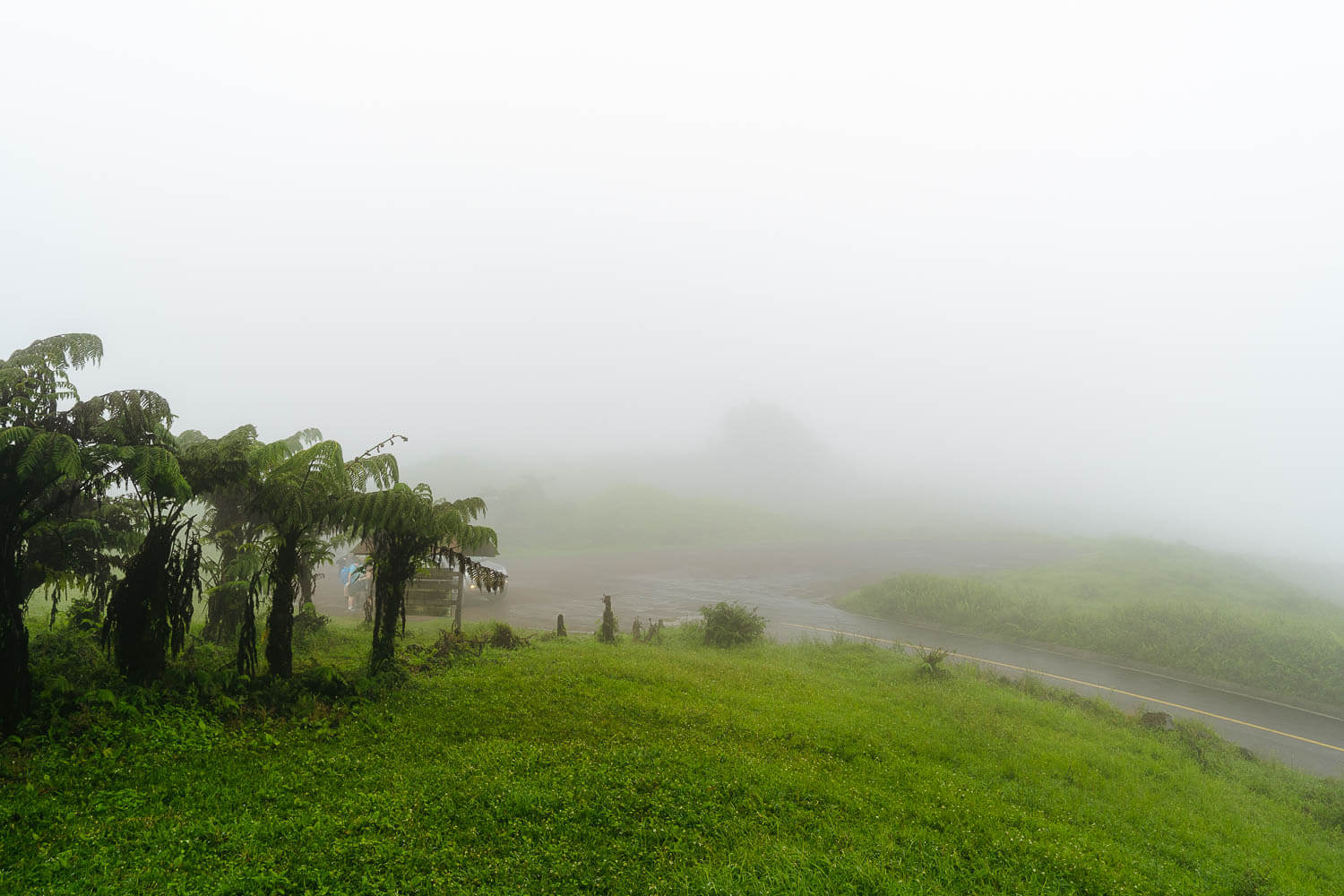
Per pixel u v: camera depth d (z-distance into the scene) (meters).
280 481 10.05
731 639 19.91
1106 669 20.47
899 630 25.58
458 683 11.60
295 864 5.62
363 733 8.85
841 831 7.29
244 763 7.49
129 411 8.25
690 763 8.60
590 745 9.16
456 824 6.57
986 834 7.64
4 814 5.75
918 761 10.04
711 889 5.81
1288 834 9.02
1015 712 13.60
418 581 18.06
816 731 10.67
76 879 5.06
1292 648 19.80
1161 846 7.98
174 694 8.80
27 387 7.41
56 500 7.98
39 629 11.34
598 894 5.71
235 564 12.40
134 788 6.58
